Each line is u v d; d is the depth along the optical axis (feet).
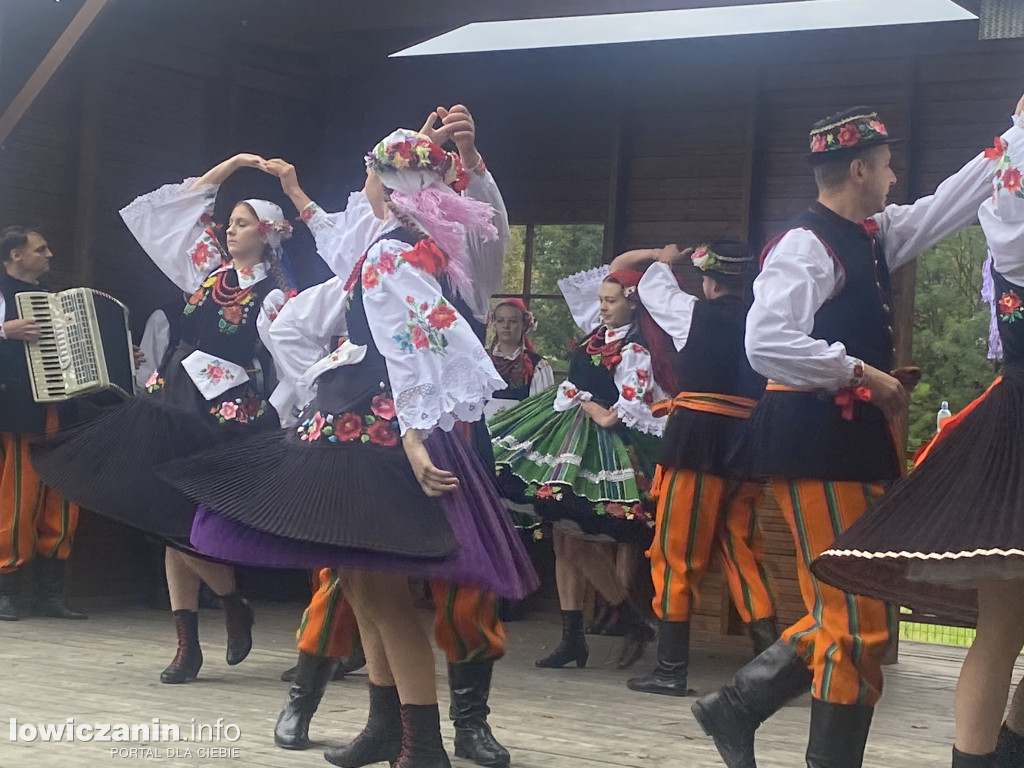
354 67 22.44
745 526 15.17
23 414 18.29
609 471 16.24
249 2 20.16
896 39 18.80
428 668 9.00
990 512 7.16
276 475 8.90
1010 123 18.22
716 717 9.48
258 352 14.07
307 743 10.80
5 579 18.53
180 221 14.71
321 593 10.75
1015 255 8.00
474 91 21.85
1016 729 8.79
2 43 18.71
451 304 9.34
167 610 20.25
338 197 22.44
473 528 8.75
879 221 9.59
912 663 18.24
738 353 14.74
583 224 21.20
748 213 19.79
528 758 10.75
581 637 16.55
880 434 9.11
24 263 18.38
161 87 20.80
